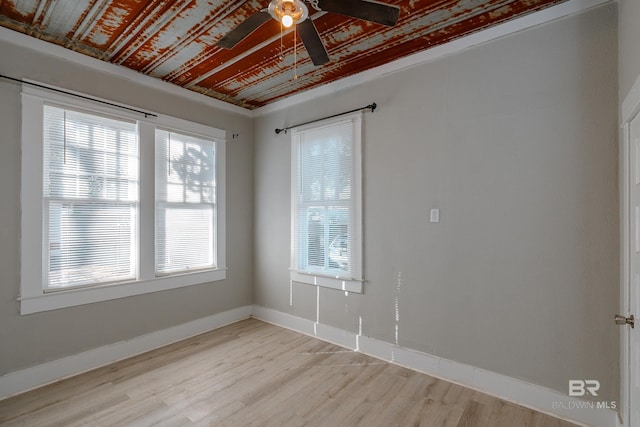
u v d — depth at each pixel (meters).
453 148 2.53
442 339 2.58
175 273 3.34
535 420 2.05
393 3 2.07
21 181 2.38
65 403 2.21
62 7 2.12
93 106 2.72
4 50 2.31
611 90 1.94
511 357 2.28
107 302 2.82
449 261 2.54
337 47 2.61
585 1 2.01
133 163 3.00
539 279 2.17
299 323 3.58
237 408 2.17
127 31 2.41
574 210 2.06
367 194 3.02
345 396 2.31
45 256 2.51
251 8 2.15
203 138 3.60
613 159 1.94
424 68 2.69
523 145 2.23
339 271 3.22
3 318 2.30
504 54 2.31
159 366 2.75
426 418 2.07
